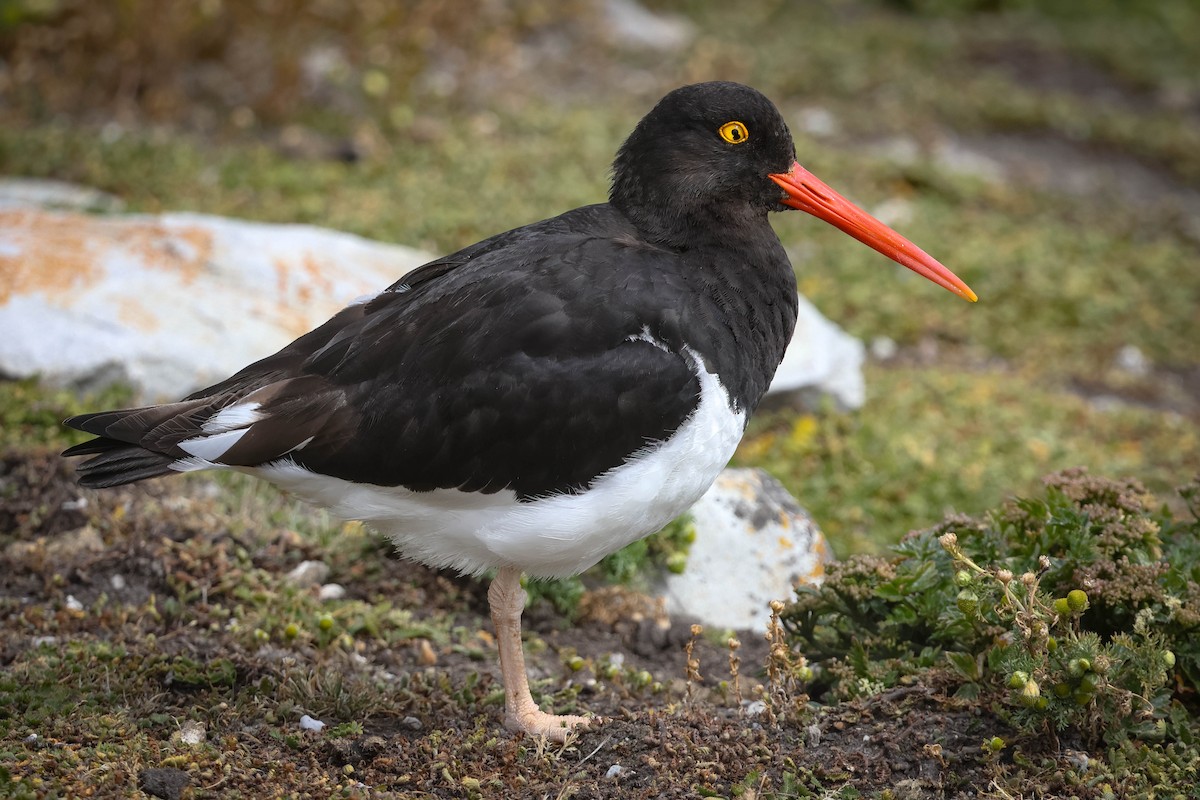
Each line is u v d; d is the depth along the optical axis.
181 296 13.08
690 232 9.15
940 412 14.84
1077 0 29.62
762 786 7.72
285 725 8.49
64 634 9.52
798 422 14.01
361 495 8.34
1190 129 24.53
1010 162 22.52
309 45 20.48
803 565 11.46
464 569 8.78
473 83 21.52
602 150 19.19
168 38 19.44
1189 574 8.74
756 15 26.30
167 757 7.86
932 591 8.63
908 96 23.78
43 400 11.96
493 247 8.98
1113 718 7.79
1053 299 17.78
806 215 18.81
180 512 11.01
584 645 10.42
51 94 19.12
